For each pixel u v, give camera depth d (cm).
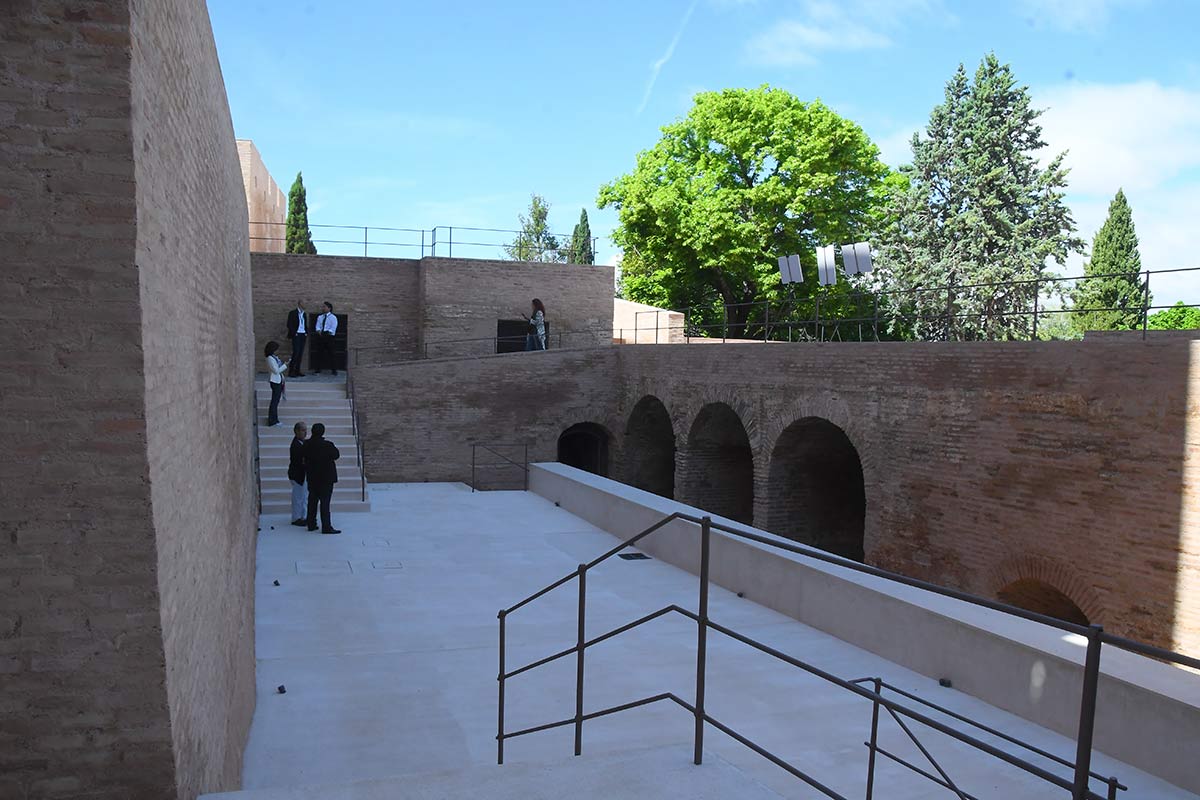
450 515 1631
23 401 320
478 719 733
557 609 1039
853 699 752
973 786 590
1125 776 603
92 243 320
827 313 3300
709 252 3148
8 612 326
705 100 3197
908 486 1373
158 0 381
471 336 2655
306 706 760
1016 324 3391
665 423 2436
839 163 3077
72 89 315
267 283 2544
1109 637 245
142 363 328
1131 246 3766
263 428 1886
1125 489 1049
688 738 678
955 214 3616
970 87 3703
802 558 1005
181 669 379
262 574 1189
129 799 342
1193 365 977
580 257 5159
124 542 332
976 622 759
